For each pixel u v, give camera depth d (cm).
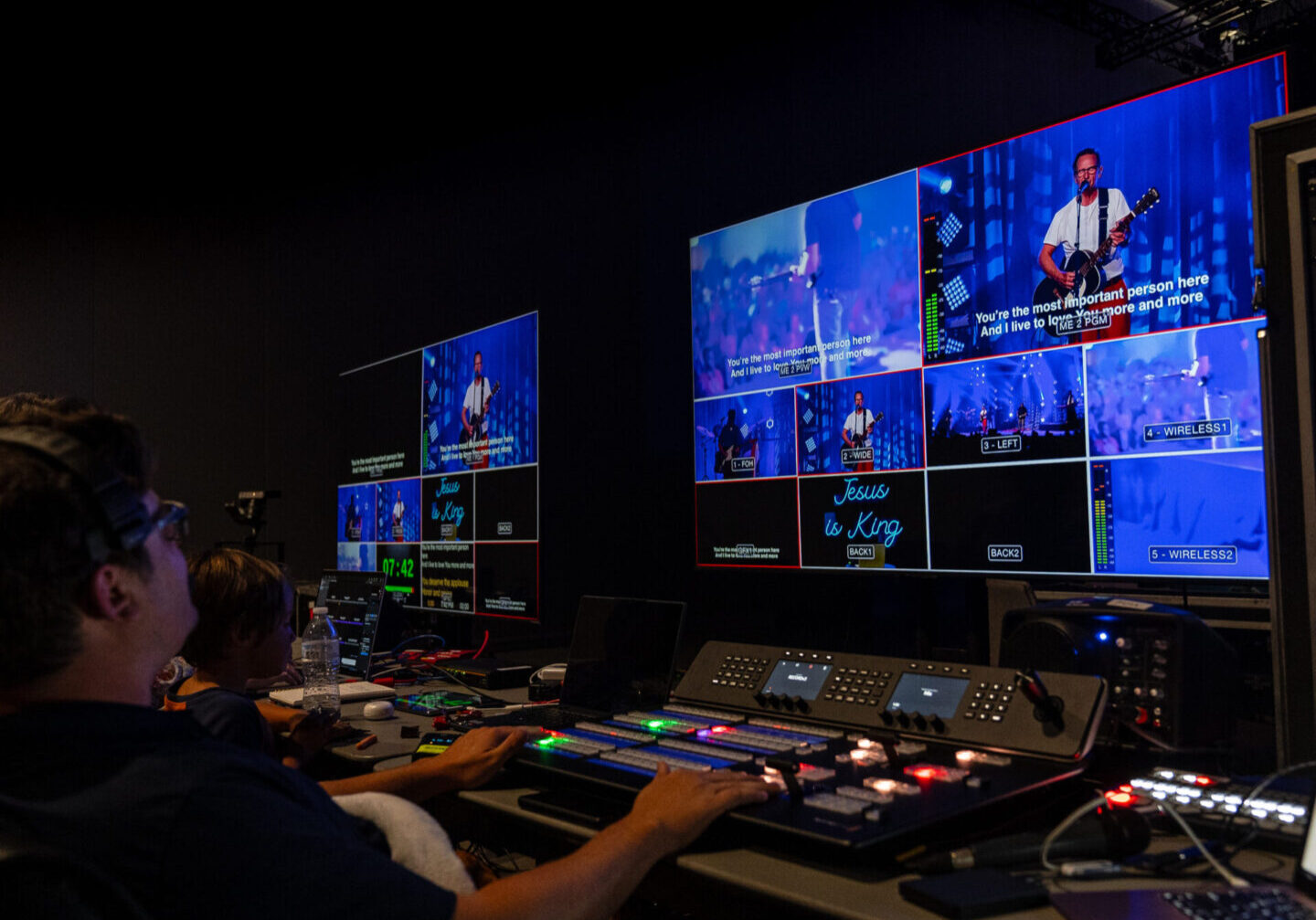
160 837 68
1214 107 201
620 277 409
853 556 263
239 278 577
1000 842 108
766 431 285
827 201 270
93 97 441
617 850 97
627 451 395
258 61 410
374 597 277
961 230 241
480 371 395
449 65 395
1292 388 123
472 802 142
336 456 506
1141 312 210
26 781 70
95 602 74
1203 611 199
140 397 550
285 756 187
